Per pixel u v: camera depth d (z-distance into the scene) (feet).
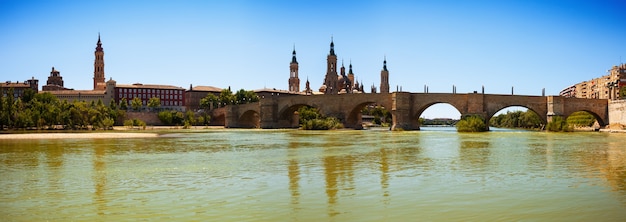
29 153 180.55
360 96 514.27
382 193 88.17
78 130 510.99
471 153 171.32
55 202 82.02
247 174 115.03
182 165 136.05
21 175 116.06
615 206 76.33
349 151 182.91
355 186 96.12
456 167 127.54
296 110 641.81
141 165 136.77
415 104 476.54
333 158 154.20
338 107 534.37
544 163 136.67
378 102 499.51
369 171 119.44
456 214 71.46
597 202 79.36
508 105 447.42
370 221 67.67
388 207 76.18
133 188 95.71
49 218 71.00
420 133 384.47
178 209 75.72
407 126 472.03
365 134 366.63
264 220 68.39
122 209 76.13
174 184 100.22
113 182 103.81
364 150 187.52
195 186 97.40
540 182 100.42
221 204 79.15
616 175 110.63
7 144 239.30
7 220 69.97
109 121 549.95
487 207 75.92
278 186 96.68
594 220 68.03
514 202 79.51
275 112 597.93
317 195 86.53
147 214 72.54
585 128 479.82
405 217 69.67
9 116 482.69
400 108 473.67
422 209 74.64
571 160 144.56
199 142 256.73
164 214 72.33
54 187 97.66
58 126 555.69
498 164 134.51
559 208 75.10
